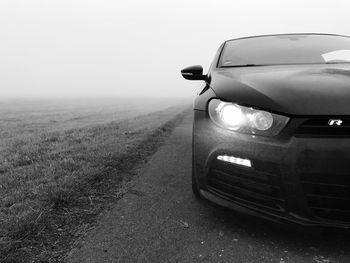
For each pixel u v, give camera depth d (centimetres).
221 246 214
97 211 275
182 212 272
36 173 404
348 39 376
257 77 252
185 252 206
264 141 204
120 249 210
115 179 379
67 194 305
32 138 872
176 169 427
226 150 221
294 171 195
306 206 195
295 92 213
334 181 189
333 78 233
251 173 210
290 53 333
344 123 192
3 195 321
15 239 219
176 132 892
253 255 204
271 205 208
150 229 239
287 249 211
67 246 214
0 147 725
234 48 362
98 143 657
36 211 261
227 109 225
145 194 321
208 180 237
